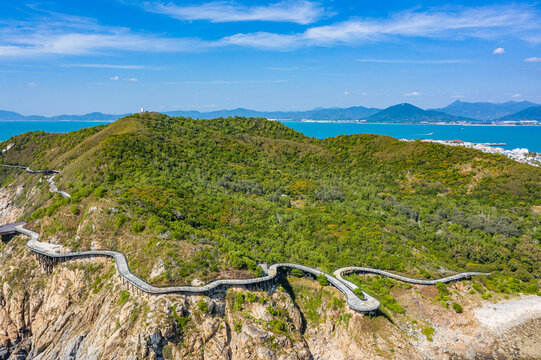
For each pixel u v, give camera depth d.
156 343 79.19
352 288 100.88
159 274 92.44
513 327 97.44
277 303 97.44
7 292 110.31
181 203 134.00
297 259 114.12
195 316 85.81
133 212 115.50
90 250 108.56
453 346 93.12
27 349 101.19
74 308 97.44
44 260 109.75
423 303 103.56
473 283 112.62
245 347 84.69
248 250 112.75
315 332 97.88
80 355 85.38
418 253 123.38
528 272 120.19
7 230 127.06
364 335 91.25
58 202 129.50
